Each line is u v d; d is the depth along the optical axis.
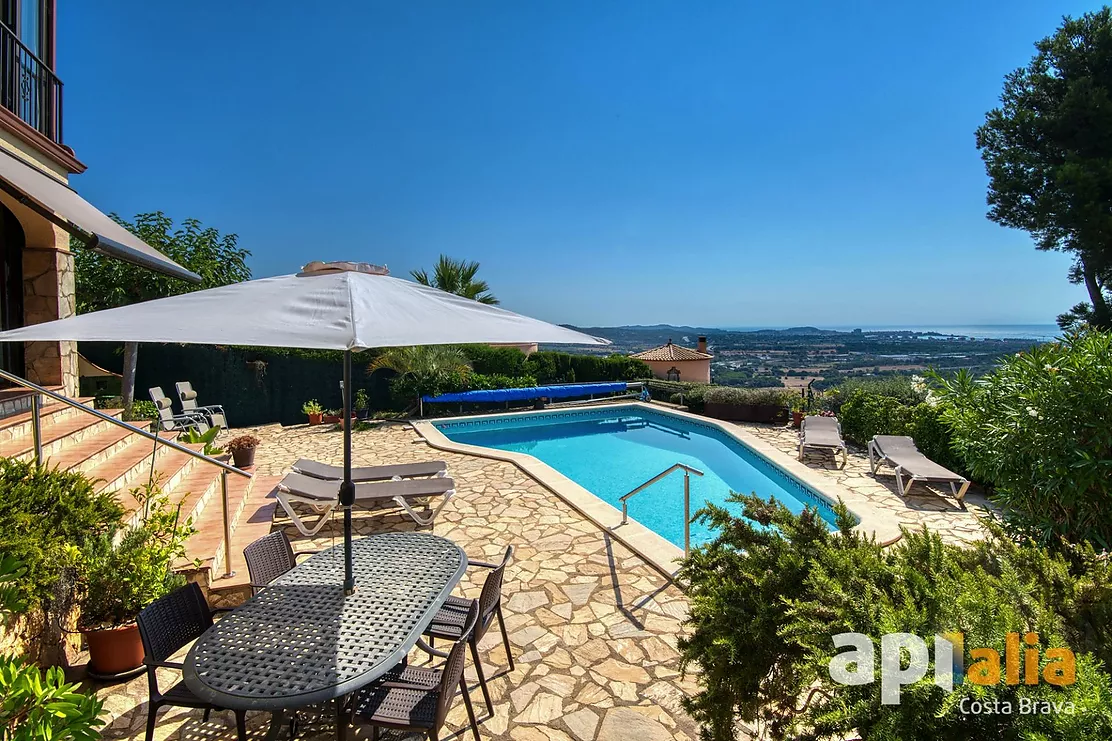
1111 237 10.73
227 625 2.80
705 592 2.71
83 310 12.00
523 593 4.91
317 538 6.36
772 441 12.51
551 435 15.35
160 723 3.17
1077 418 3.68
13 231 7.11
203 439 6.02
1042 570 2.14
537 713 3.31
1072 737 1.39
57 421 6.84
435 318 2.90
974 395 4.43
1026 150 12.63
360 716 2.60
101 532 4.00
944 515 7.41
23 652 3.15
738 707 2.40
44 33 7.44
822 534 2.63
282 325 2.32
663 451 13.30
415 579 3.34
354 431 13.81
